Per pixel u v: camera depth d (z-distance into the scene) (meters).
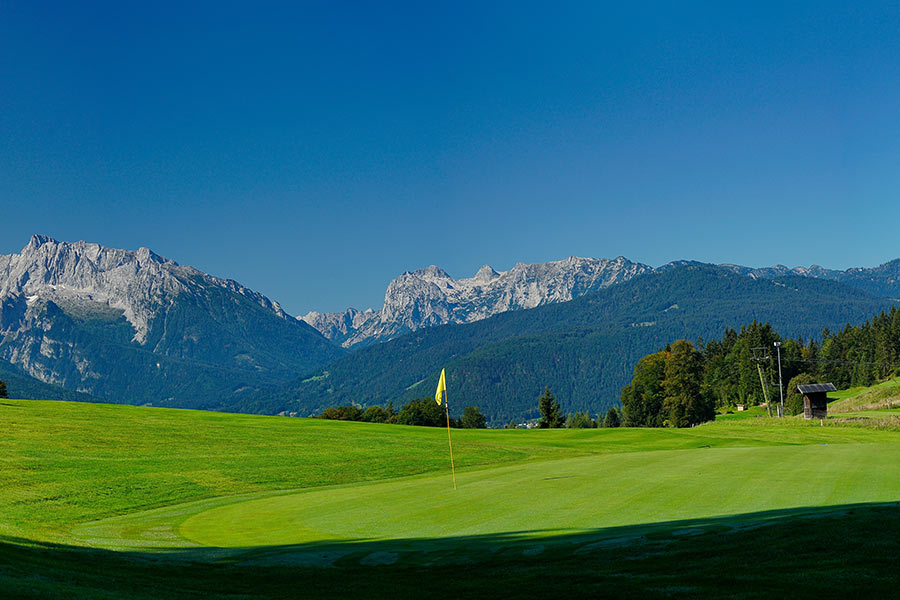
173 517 29.69
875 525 17.48
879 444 46.56
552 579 15.63
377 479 42.88
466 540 21.22
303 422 80.12
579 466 39.81
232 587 16.52
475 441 65.69
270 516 28.61
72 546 21.52
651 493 27.47
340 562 19.33
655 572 15.34
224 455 49.03
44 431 53.41
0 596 12.91
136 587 15.78
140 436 55.47
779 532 17.81
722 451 44.25
